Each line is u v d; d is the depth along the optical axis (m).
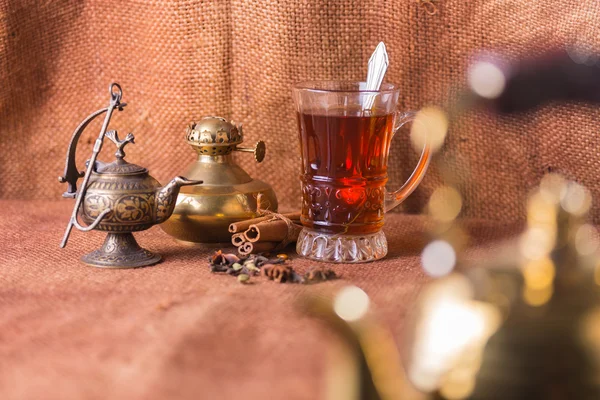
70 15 0.98
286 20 0.95
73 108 1.00
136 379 0.59
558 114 0.89
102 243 0.85
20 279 0.75
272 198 0.85
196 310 0.68
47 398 0.58
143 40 0.98
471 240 0.77
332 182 0.79
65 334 0.64
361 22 0.94
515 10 0.90
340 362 0.59
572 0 0.88
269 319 0.67
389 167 0.97
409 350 0.57
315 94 0.78
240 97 0.98
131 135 0.79
